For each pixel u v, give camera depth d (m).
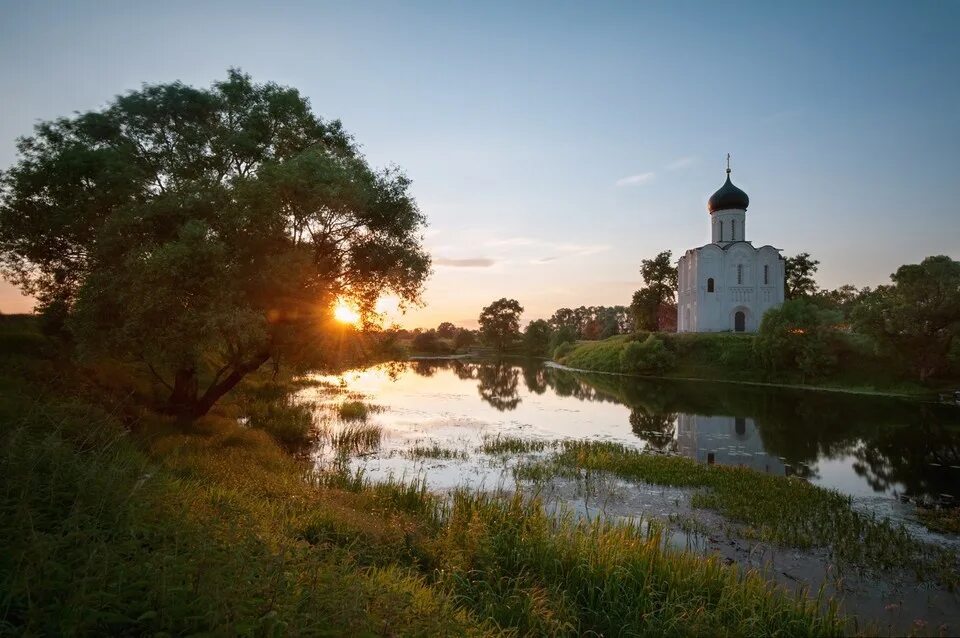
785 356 50.62
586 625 7.56
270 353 17.59
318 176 15.54
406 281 18.58
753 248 65.62
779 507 13.81
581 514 13.19
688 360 58.09
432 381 56.12
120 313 14.78
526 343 120.69
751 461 20.55
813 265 72.38
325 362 17.45
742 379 52.50
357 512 10.55
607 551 8.92
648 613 7.59
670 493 15.25
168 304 13.77
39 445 6.99
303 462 17.03
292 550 5.70
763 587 8.34
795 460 20.80
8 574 4.18
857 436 25.70
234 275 14.62
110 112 18.16
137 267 13.88
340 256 18.34
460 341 134.50
